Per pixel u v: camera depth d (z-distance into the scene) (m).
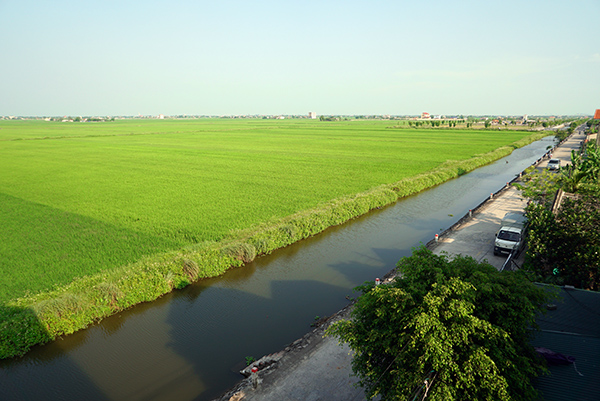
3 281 20.33
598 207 19.39
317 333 15.91
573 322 12.93
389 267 23.62
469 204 38.81
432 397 8.03
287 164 60.59
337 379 12.97
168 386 13.69
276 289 20.95
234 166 58.66
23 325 15.86
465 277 10.31
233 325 17.52
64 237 26.92
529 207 22.94
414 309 9.16
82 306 17.58
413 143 97.38
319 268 23.66
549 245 18.70
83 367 14.82
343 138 115.12
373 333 9.52
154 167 58.12
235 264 23.73
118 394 13.34
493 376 8.12
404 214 35.22
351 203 34.88
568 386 9.85
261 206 34.91
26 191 41.62
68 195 39.72
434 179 48.62
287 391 12.44
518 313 9.30
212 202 36.44
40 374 14.48
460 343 8.59
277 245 26.66
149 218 31.36
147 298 19.67
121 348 15.95
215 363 14.90
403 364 9.02
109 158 68.81
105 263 22.61
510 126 194.62
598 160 36.16
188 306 19.27
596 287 16.88
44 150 82.56
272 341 16.23
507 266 21.30
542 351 11.03
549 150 76.00
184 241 26.19
